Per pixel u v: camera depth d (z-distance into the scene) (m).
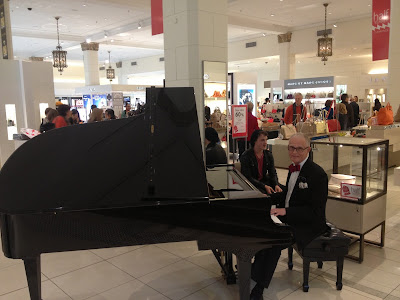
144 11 13.38
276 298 2.81
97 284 3.12
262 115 13.60
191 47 5.94
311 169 2.75
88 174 2.39
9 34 9.67
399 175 3.84
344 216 3.44
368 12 14.30
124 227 2.25
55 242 2.25
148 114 2.64
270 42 18.95
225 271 3.09
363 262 3.41
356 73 21.00
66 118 6.36
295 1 12.45
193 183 2.34
